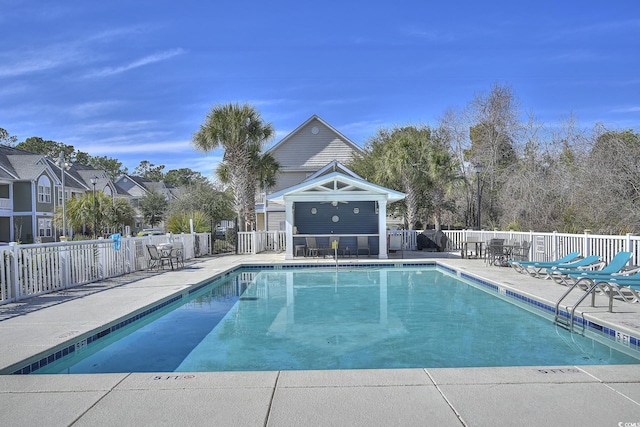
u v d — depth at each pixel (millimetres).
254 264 15961
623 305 7559
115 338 6781
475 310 8922
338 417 3387
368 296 10586
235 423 3295
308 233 19578
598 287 8555
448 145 31422
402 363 5656
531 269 12266
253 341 6754
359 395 3799
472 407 3539
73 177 41812
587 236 11516
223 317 8438
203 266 15000
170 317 8445
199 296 10727
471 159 30266
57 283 9609
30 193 34125
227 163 22094
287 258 17656
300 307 9352
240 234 20953
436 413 3441
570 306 7547
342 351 6199
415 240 21672
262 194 32188
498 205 26516
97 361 5781
